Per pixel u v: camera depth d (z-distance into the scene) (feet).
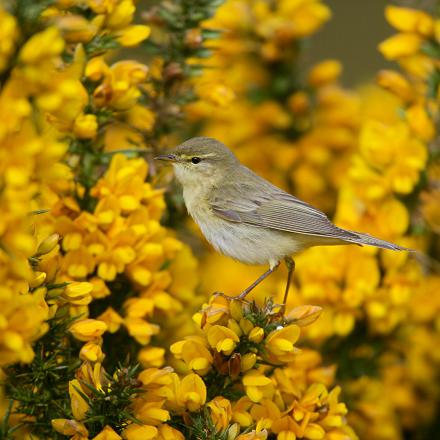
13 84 21.65
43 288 24.12
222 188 38.81
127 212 29.71
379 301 33.63
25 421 25.46
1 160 21.21
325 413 26.50
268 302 26.58
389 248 32.30
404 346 34.96
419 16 36.01
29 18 22.41
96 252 28.58
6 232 21.50
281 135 41.50
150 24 33.78
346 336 34.50
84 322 25.50
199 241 41.01
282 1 40.29
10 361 22.25
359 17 65.51
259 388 25.72
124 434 24.09
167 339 31.37
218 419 24.63
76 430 23.58
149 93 33.63
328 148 41.50
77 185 29.94
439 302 35.42
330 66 41.01
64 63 28.78
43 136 23.15
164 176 35.19
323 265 33.73
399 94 36.29
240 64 40.50
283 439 25.85
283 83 40.37
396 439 35.42
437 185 35.24
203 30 33.96
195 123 41.86
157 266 30.09
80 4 28.68
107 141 38.47
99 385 23.97
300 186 41.50
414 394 36.94
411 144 35.09
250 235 38.34
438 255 37.63
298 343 34.27
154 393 24.64
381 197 35.29
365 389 34.14
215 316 25.70
